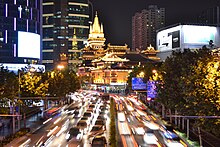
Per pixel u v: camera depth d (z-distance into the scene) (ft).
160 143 169.78
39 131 210.59
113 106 343.87
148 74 363.56
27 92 246.27
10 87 200.23
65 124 241.55
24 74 259.80
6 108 200.54
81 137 177.17
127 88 611.88
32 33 651.66
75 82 454.81
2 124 229.86
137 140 178.70
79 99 505.25
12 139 178.50
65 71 445.37
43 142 171.42
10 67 606.96
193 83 150.92
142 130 211.20
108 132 199.21
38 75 282.15
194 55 200.34
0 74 204.64
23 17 637.71
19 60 625.00
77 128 182.80
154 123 246.27
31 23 651.25
